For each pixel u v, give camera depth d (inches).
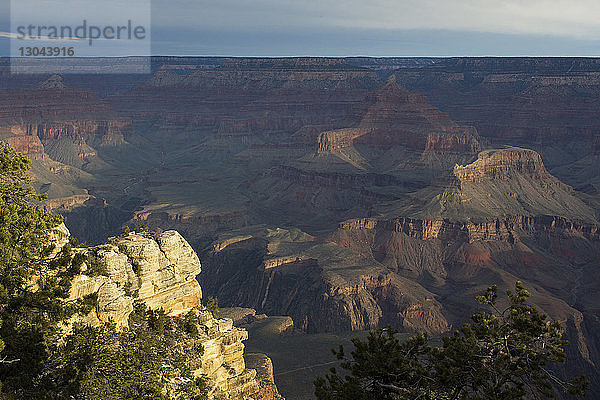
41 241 1995.6
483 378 1497.3
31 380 1604.3
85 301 1936.5
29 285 1882.4
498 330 1577.3
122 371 1758.1
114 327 1904.5
